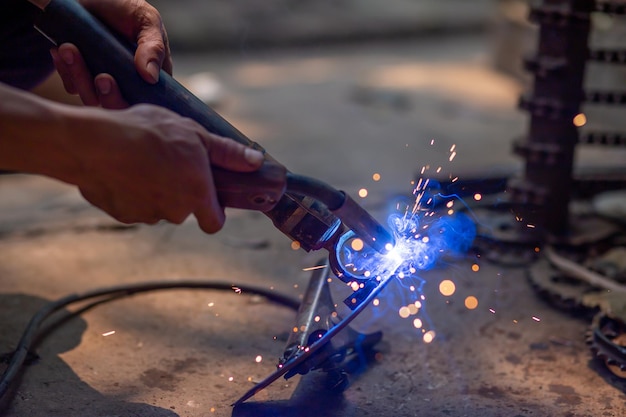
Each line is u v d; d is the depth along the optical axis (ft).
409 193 10.57
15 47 6.72
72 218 9.82
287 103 18.22
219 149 4.44
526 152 8.90
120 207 4.42
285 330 7.00
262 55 23.56
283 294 7.50
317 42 24.72
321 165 13.48
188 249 8.83
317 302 5.76
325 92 19.40
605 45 15.30
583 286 7.67
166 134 4.28
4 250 8.64
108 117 4.21
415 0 28.50
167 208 4.38
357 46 25.04
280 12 26.02
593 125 16.03
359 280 5.32
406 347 6.73
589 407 5.89
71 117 4.15
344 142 15.11
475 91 19.51
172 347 6.66
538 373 6.38
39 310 7.10
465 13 27.14
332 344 5.64
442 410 5.83
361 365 6.42
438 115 17.40
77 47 5.34
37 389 5.95
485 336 6.97
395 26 25.76
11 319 7.05
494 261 8.47
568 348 6.78
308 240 5.15
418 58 23.47
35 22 5.41
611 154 14.02
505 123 16.84
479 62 22.77
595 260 8.42
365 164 13.61
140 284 7.62
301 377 6.23
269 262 8.55
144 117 4.30
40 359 6.39
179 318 7.17
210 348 6.67
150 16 5.75
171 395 5.95
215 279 7.88
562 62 8.52
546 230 8.89
